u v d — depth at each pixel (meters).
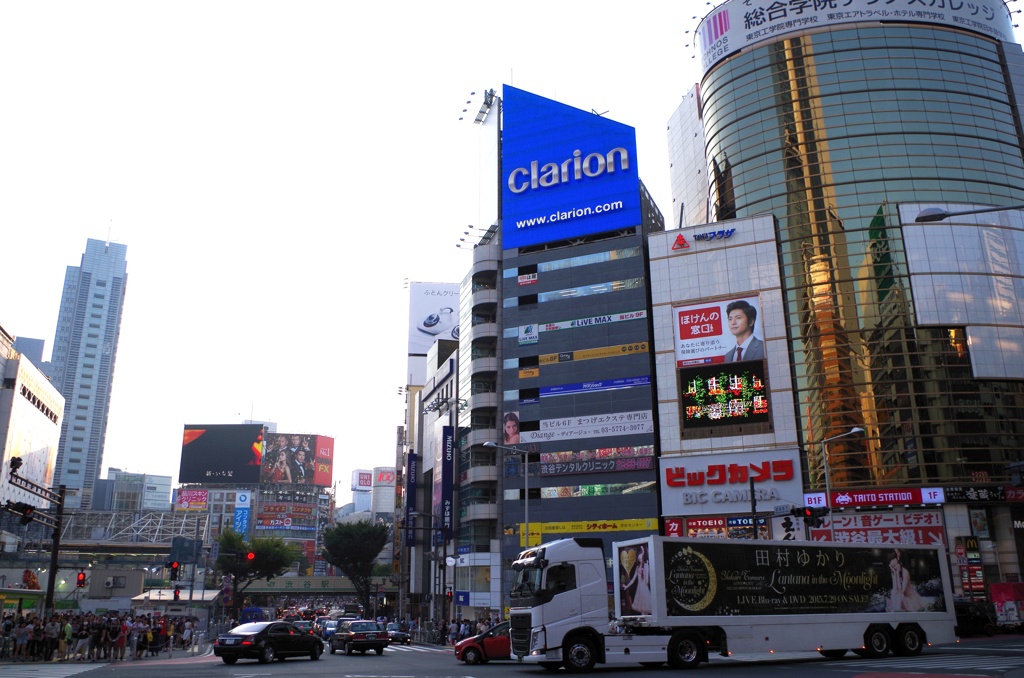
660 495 70.75
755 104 78.81
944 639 28.98
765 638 25.59
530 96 88.88
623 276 78.31
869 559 28.31
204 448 167.38
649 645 24.47
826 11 78.44
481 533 80.81
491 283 88.19
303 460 187.12
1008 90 77.12
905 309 67.81
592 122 85.31
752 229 73.44
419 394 117.19
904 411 65.44
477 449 83.56
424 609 100.44
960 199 71.19
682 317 73.19
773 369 69.19
